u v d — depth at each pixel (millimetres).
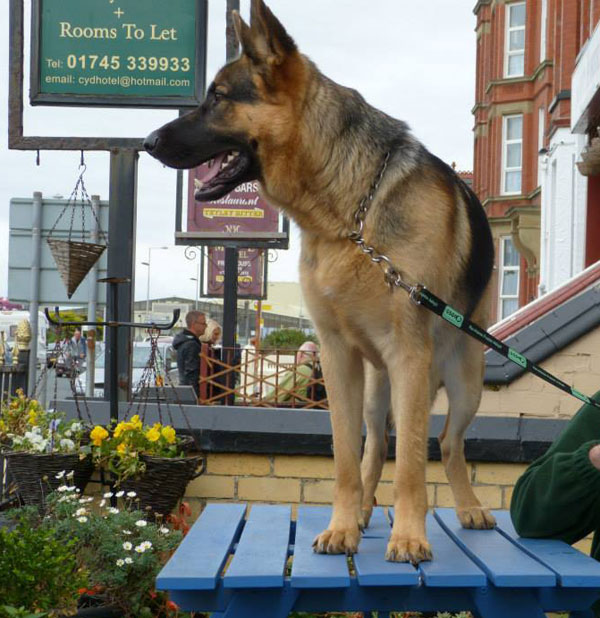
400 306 3352
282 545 3238
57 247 5613
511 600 2881
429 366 3393
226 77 3697
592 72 10539
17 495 5621
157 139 3721
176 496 5133
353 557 3102
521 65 27156
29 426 5410
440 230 3461
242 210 8977
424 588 2939
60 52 6047
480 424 5391
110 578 4336
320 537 3205
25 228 8312
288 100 3578
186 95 6055
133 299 6051
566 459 3133
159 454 5113
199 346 8984
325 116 3537
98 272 8297
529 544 3232
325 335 3568
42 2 6023
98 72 6062
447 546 3334
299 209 3551
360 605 2930
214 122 3686
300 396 7309
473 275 3867
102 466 5145
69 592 3955
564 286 6340
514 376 5578
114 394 5492
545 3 25844
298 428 5438
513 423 5391
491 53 28641
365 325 3457
